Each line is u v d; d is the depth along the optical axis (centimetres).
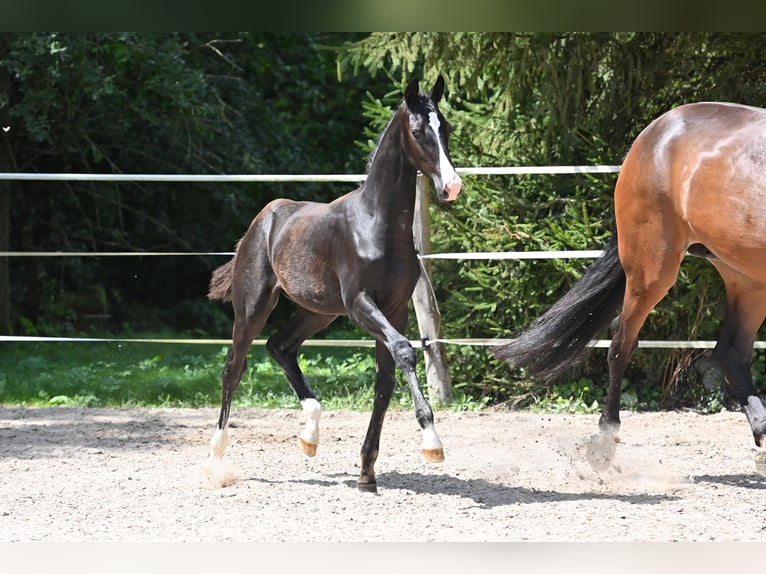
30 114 1557
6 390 1165
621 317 720
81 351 1584
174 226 2081
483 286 1073
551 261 1059
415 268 636
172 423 961
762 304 712
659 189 677
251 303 705
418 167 605
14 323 1878
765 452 696
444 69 1110
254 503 626
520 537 537
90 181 1923
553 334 722
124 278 2058
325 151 2225
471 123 1162
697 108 680
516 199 1091
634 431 905
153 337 1920
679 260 689
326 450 823
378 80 2198
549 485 684
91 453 805
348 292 629
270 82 2170
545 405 1062
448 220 1085
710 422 956
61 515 593
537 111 1088
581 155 1113
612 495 650
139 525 569
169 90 1605
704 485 673
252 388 1169
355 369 1263
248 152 1906
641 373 1105
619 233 709
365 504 621
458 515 591
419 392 589
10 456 790
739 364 717
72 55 1488
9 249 1783
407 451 815
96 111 1738
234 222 2130
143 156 1930
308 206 693
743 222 625
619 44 1077
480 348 1102
